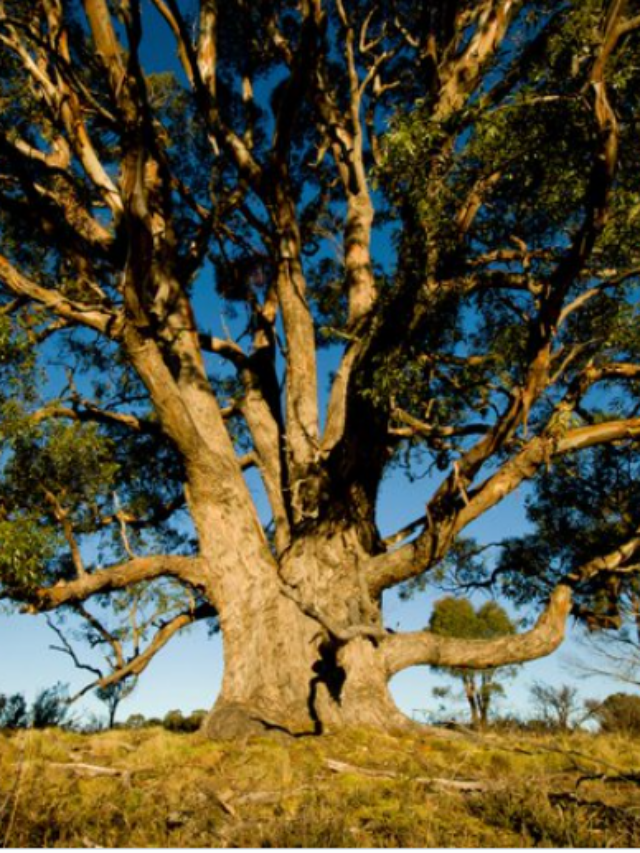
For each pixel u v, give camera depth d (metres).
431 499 11.20
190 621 14.08
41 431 11.77
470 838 5.26
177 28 14.62
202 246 15.16
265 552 13.17
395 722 11.20
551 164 9.66
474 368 11.55
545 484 16.27
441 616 29.44
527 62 11.65
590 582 13.61
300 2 15.05
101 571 12.48
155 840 5.15
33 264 16.30
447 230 10.67
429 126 9.58
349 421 12.73
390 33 15.92
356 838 5.22
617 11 8.07
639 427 11.27
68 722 13.10
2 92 14.52
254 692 11.73
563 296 9.38
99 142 16.17
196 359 14.54
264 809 6.14
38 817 5.25
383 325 11.21
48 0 13.34
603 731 14.55
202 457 12.81
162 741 9.77
